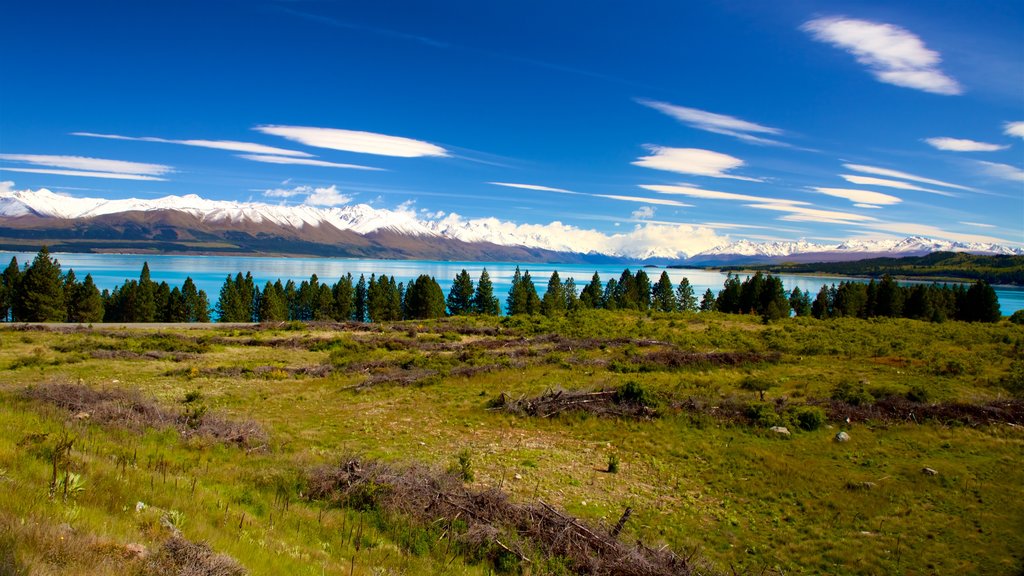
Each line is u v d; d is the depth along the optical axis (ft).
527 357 130.31
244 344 161.79
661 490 55.52
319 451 62.28
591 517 48.34
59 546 22.44
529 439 70.90
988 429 70.54
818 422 72.90
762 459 62.90
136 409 67.97
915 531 46.62
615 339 149.38
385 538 39.86
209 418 68.28
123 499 32.96
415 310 340.80
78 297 279.90
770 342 140.26
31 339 147.54
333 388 101.71
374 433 72.43
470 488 50.01
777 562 42.34
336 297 350.23
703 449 66.80
